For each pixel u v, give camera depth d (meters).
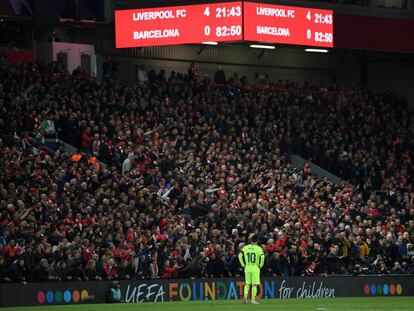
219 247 90.81
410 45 132.88
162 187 98.25
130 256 85.44
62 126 102.25
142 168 99.06
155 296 84.75
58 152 95.75
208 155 105.25
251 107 119.38
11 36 118.25
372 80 146.12
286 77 145.12
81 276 82.06
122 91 111.81
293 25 116.56
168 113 110.88
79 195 90.38
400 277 99.00
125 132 104.12
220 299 88.25
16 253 79.56
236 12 111.88
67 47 121.38
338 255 98.69
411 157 127.19
